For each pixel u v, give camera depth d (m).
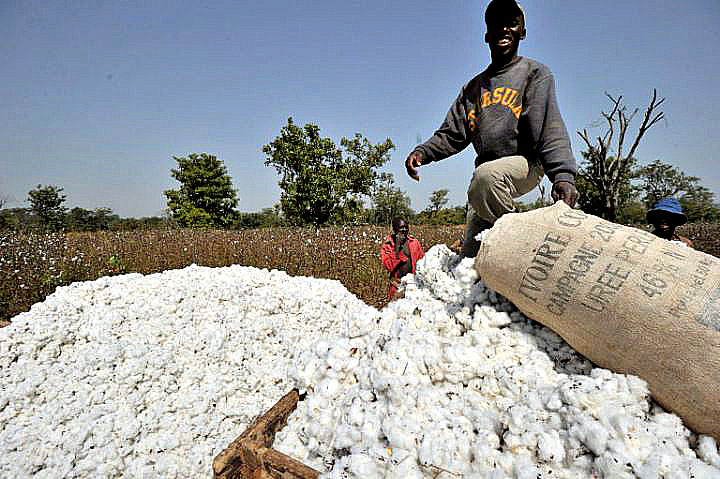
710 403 1.29
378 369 1.73
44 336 2.63
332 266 10.08
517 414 1.38
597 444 1.23
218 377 2.71
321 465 1.68
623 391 1.38
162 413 2.42
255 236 16.66
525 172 2.43
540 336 1.74
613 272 1.48
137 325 2.91
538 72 2.40
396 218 5.87
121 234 18.75
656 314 1.36
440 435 1.43
